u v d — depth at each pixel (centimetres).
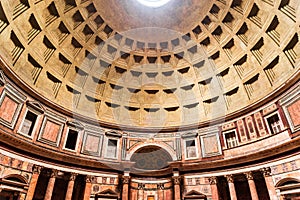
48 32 2114
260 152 1844
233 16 2247
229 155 2108
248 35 2230
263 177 1978
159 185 2386
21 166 1720
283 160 1709
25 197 1677
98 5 2300
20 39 1858
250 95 2223
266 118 1977
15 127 1753
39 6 1933
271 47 2038
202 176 2156
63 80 2344
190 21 2469
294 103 1747
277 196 1661
